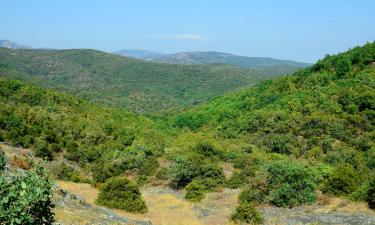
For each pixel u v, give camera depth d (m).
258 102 76.81
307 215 28.52
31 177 9.09
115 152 51.12
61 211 19.03
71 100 73.00
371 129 50.78
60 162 48.31
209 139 58.38
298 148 50.84
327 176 35.78
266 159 46.75
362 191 30.03
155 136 65.56
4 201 8.19
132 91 177.88
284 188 31.86
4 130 51.62
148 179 42.31
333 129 51.72
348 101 56.91
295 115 59.12
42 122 58.00
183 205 33.16
